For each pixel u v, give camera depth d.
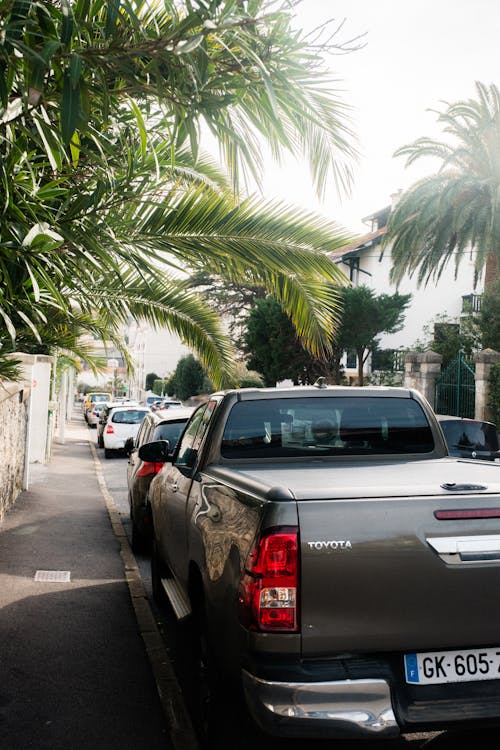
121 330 8.50
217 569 3.36
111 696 4.38
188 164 7.08
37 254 3.48
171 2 3.01
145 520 8.45
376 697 2.82
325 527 2.88
